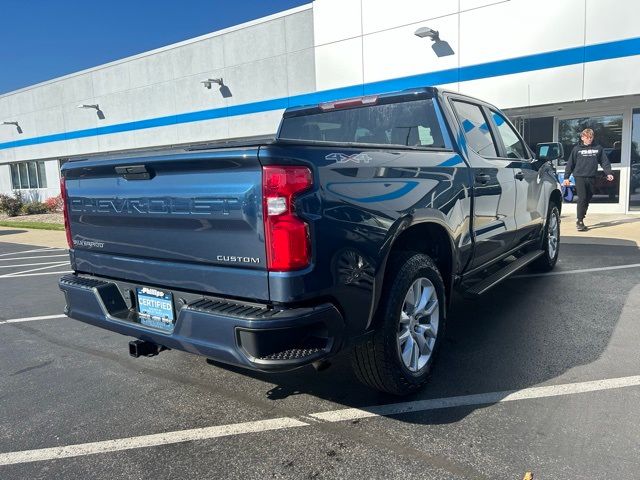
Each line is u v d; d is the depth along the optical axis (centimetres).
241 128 1728
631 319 458
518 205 501
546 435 277
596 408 303
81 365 422
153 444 291
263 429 302
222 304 263
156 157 279
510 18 1135
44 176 2622
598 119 1206
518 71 1141
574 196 1255
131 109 2080
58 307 630
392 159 306
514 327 450
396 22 1289
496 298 541
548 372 356
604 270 649
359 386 353
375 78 1347
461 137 401
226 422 313
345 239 263
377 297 285
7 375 407
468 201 382
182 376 387
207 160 258
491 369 365
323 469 259
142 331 299
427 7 1238
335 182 261
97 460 278
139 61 2005
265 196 242
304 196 245
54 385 383
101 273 340
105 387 374
